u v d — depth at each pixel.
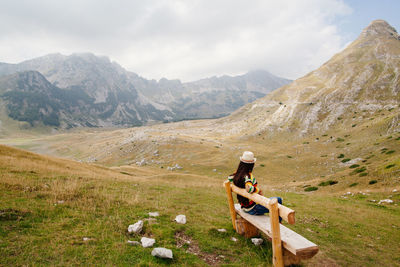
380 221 11.64
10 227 5.41
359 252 7.11
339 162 107.44
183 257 4.96
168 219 7.45
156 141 189.00
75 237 5.30
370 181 37.44
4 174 11.48
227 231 6.82
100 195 9.44
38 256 4.32
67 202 7.94
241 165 5.87
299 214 11.42
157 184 17.03
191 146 174.12
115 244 5.11
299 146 153.00
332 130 164.00
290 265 5.12
